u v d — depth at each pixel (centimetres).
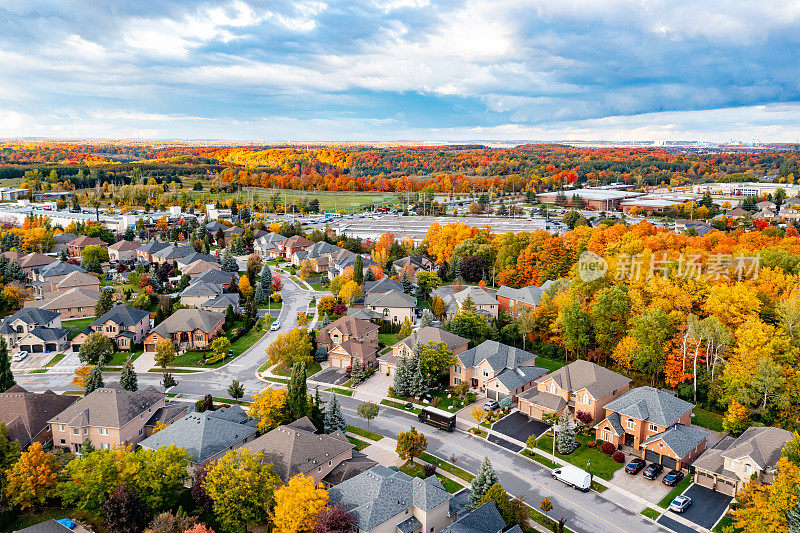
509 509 5925
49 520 5981
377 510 5769
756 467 6338
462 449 7844
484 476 6347
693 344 9125
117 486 6006
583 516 6331
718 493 6650
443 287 15312
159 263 18138
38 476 6297
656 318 9231
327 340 11288
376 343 11750
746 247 12588
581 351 10675
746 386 8269
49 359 11262
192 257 17700
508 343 11575
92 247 17312
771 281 10469
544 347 11050
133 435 7781
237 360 11250
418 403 9262
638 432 7544
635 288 10531
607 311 10144
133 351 11662
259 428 7719
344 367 10738
